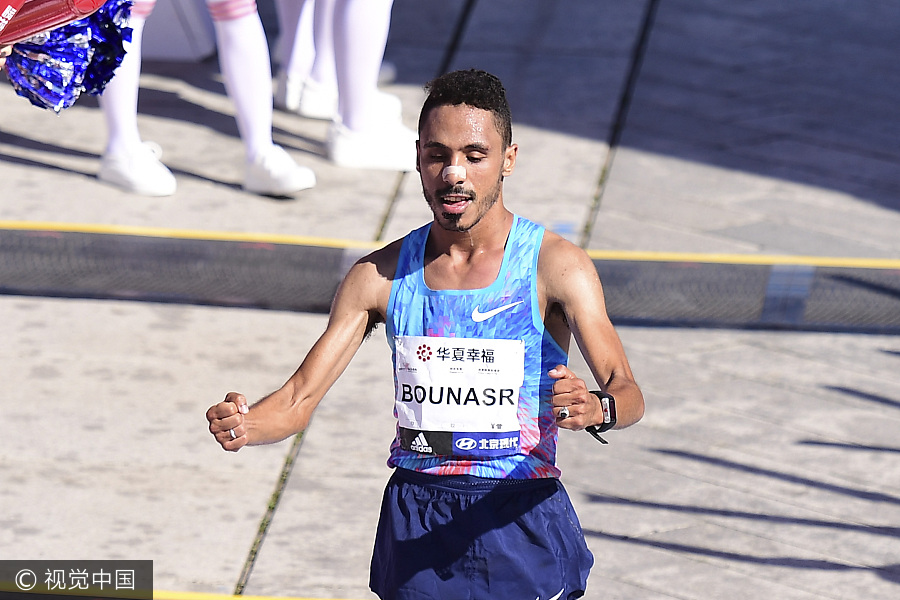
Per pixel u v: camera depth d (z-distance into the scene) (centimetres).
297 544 1240
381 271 866
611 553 1228
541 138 2239
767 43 2678
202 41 2605
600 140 2242
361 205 2006
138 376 1555
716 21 2788
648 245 1873
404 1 2875
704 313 1709
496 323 836
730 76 2516
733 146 2230
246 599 1148
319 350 868
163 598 1150
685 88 2455
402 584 886
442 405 847
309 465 1376
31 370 1561
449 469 859
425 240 859
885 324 1691
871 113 2366
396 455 891
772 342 1661
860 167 2162
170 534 1253
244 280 1762
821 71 2541
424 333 846
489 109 792
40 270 1769
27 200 1983
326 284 1753
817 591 1176
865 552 1238
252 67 1933
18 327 1666
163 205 1983
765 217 1978
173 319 1702
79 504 1298
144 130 2272
